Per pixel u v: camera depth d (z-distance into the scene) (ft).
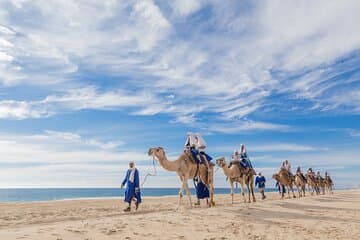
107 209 56.44
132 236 25.62
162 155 46.91
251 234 29.45
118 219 32.99
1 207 61.16
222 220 35.58
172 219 33.71
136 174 50.24
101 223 29.76
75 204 70.59
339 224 36.83
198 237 27.04
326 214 45.62
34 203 74.38
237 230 30.96
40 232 24.47
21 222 36.24
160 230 28.40
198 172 51.62
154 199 101.09
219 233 29.09
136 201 50.85
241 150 67.62
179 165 48.34
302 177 104.88
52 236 23.36
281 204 58.75
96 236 24.59
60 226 27.68
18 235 23.07
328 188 144.15
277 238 28.25
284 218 40.14
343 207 56.90
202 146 53.26
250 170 66.59
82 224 28.86
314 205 59.52
